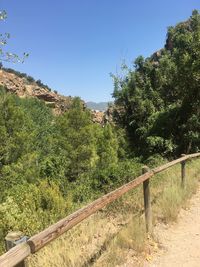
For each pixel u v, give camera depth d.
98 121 105.50
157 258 6.49
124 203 9.12
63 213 8.98
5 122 47.31
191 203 10.15
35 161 38.44
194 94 26.91
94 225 7.43
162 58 35.47
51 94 159.75
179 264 6.28
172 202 8.89
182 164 11.11
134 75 37.00
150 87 35.19
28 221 7.80
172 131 27.70
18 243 3.79
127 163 13.12
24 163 37.75
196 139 25.44
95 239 6.97
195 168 14.47
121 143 37.25
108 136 43.72
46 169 16.42
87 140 44.97
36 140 53.19
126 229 7.00
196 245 7.13
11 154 42.81
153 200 9.33
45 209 9.16
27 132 50.16
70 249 6.04
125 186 6.49
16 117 48.22
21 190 10.15
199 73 25.86
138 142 34.91
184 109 27.52
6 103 48.31
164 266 6.20
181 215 9.02
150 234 7.39
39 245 3.87
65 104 130.88
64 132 46.00
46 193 9.33
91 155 41.69
